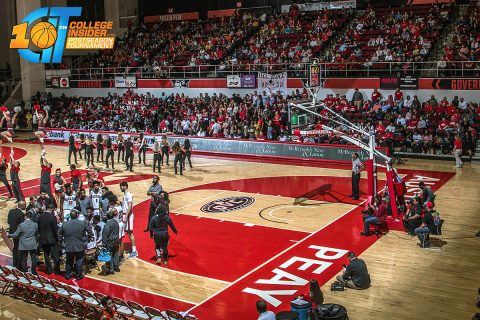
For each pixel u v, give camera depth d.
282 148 28.45
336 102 30.56
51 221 13.85
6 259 15.44
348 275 12.73
